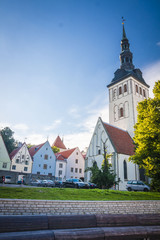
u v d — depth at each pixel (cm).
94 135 4325
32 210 1059
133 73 5303
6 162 4538
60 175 5428
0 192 1307
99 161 3966
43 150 5272
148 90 5738
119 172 3453
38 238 764
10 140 5809
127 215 1094
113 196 1661
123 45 6028
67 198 1381
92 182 2656
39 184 3531
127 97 5131
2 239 712
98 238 876
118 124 5172
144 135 2258
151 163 2208
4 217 813
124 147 3956
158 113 2280
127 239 934
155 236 1001
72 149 6169
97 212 1236
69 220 932
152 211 1433
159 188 2291
